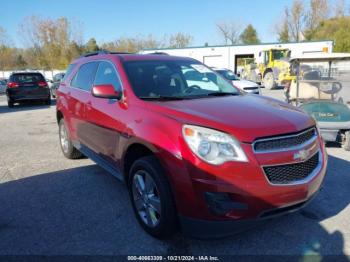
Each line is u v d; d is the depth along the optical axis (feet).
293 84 27.04
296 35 193.98
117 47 229.04
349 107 22.20
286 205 9.64
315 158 10.83
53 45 189.37
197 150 9.29
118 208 13.46
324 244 10.61
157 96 12.50
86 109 15.53
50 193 15.15
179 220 9.93
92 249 10.62
